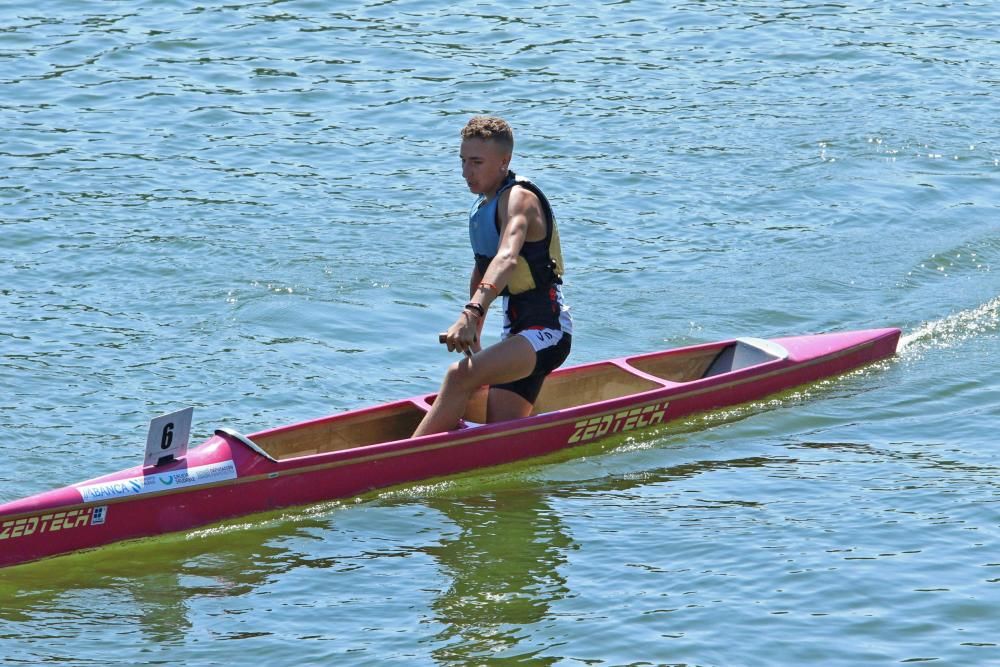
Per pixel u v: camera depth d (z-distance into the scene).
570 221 47.84
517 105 60.25
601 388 34.25
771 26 72.56
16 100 59.44
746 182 51.81
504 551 26.09
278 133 56.78
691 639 22.38
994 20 73.81
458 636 22.73
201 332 38.28
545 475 30.03
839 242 46.16
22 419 32.25
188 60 65.69
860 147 55.22
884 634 22.41
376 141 56.06
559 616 23.34
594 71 65.00
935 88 62.75
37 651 22.48
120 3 74.50
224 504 27.44
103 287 41.50
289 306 40.25
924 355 37.16
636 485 29.31
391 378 35.59
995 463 29.41
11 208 47.81
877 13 75.19
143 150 54.41
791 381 34.81
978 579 24.08
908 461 29.81
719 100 61.19
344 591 24.61
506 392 30.48
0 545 25.25
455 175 52.59
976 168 53.12
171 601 24.34
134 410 33.06
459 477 29.91
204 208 48.53
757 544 25.80
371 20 72.88
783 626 22.72
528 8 75.56
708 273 43.59
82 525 26.00
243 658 22.22
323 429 29.89
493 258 29.31
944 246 45.47
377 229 47.09
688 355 35.50
